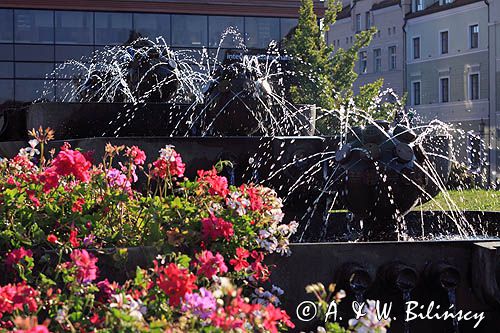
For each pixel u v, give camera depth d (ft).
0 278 17.63
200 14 163.53
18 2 157.89
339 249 19.92
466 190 70.38
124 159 31.35
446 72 222.07
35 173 21.01
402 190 26.40
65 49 159.84
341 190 27.02
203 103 36.73
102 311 15.61
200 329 13.43
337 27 252.83
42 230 19.06
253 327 14.05
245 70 35.83
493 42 209.36
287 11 165.89
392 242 20.24
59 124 37.37
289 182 32.24
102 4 159.84
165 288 14.15
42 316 16.19
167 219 19.66
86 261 16.05
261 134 35.70
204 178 20.79
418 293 20.39
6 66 158.81
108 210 19.95
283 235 20.12
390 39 237.25
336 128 105.81
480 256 20.20
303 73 134.62
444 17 221.46
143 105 37.58
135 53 42.42
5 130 40.34
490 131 210.38
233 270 19.06
